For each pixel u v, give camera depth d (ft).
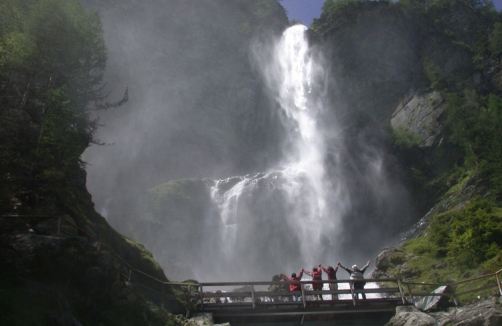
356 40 200.85
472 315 53.72
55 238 42.16
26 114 54.03
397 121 180.75
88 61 68.80
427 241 95.61
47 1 61.21
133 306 45.57
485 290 65.57
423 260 87.71
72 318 36.73
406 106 181.57
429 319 53.36
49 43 59.93
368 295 77.36
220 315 53.21
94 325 40.27
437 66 185.06
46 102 57.41
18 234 42.39
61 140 55.93
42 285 38.37
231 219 150.82
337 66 200.54
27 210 48.34
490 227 78.59
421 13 206.39
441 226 91.97
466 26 208.44
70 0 72.23
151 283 58.18
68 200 57.26
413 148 161.07
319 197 166.30
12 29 58.03
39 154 51.70
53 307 36.63
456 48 191.11
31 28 58.95
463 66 187.83
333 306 55.21
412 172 154.71
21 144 51.21
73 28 65.67
